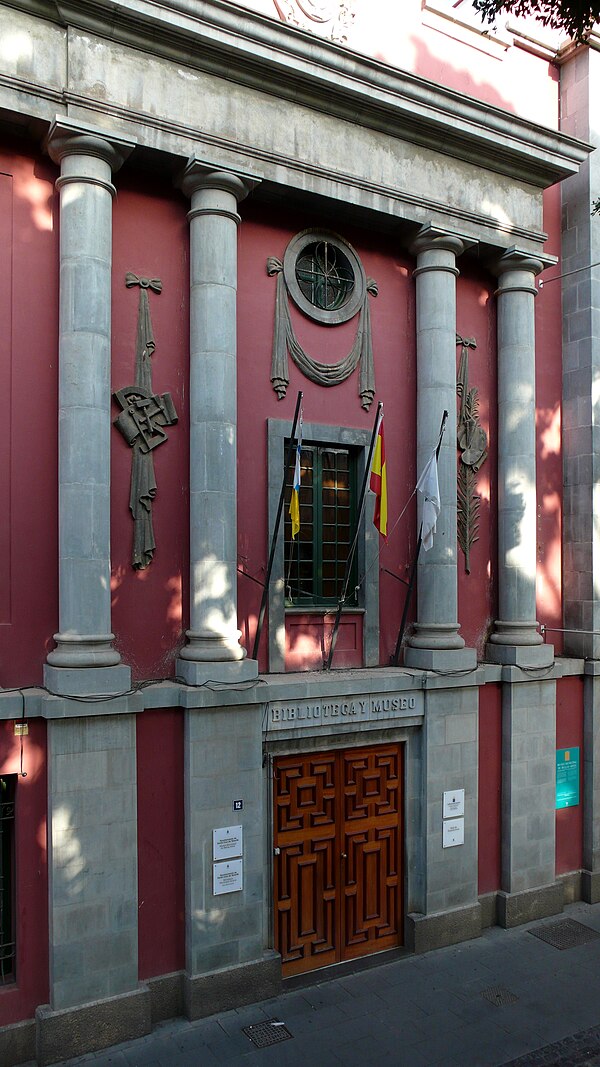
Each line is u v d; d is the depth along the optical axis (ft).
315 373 36.65
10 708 28.30
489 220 39.99
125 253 32.42
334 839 35.86
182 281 33.58
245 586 34.86
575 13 33.19
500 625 41.32
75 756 28.94
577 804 43.78
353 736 36.01
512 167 40.73
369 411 38.50
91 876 29.17
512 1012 31.73
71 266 29.76
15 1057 28.19
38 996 28.89
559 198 45.44
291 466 36.35
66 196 29.86
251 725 32.37
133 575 32.12
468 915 38.24
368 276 38.75
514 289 41.68
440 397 38.75
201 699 30.94
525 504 41.34
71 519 29.60
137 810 30.71
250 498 35.06
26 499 30.12
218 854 31.58
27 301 30.30
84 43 29.84
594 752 43.55
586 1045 29.55
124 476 32.01
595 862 43.34
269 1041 29.45
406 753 37.73
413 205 37.70
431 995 33.01
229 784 31.89
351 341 38.14
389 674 36.40
